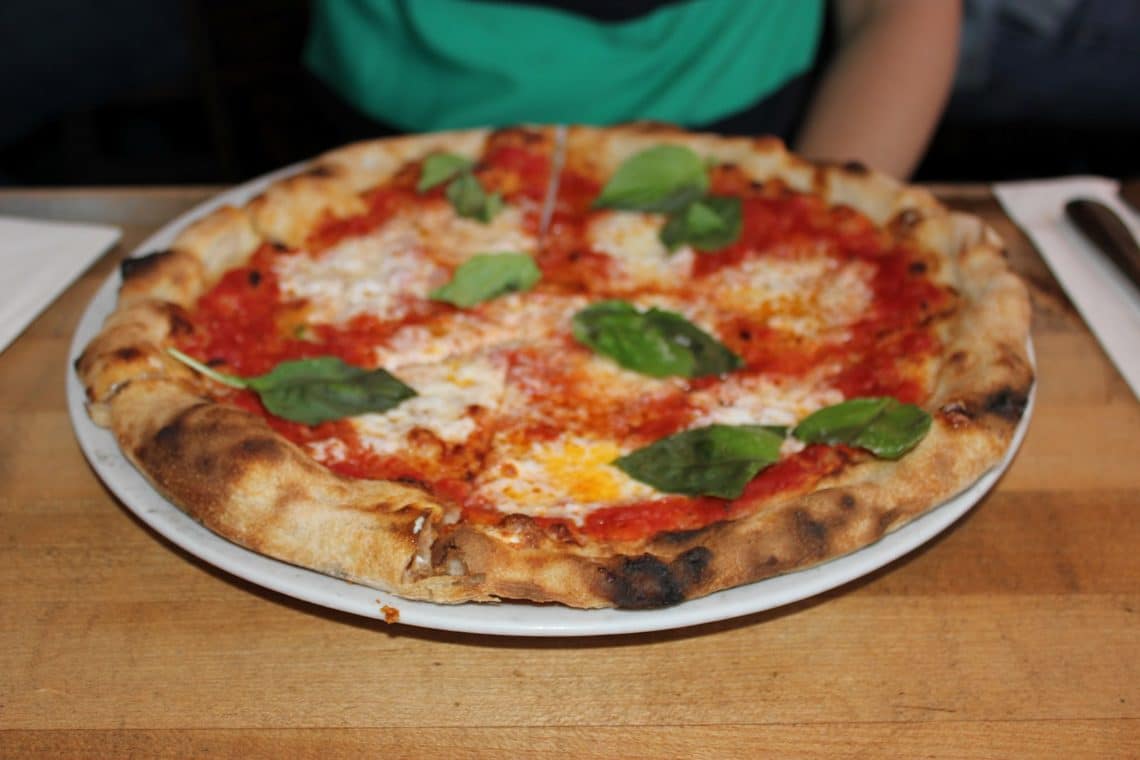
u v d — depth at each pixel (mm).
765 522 348
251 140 922
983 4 829
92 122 974
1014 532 392
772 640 356
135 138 1006
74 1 861
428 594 335
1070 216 530
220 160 981
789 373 442
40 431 429
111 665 347
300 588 340
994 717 334
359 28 652
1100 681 344
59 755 323
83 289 503
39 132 965
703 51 636
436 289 478
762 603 337
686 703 339
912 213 496
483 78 629
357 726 332
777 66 657
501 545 340
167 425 368
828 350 452
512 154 541
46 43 861
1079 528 394
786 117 664
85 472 412
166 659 349
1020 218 541
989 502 404
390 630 359
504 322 469
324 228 509
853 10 699
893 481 364
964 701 338
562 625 330
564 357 451
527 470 398
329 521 347
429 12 620
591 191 539
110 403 391
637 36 629
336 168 526
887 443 368
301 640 355
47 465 415
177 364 420
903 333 453
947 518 365
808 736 330
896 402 395
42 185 966
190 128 1015
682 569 335
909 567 379
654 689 343
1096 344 474
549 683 344
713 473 376
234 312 465
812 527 347
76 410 399
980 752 325
